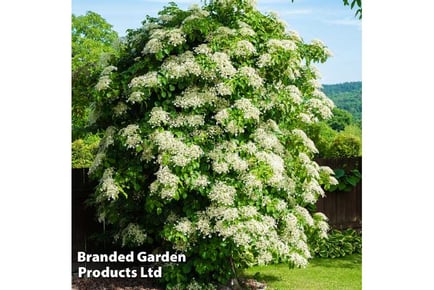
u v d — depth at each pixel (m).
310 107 6.75
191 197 6.33
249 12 6.60
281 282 7.19
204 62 5.96
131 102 6.45
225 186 5.95
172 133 6.06
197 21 6.10
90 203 7.39
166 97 6.33
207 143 6.15
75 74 7.40
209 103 6.03
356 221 9.91
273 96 6.36
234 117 5.91
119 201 6.88
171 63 6.03
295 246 6.50
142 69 6.41
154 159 6.43
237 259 6.87
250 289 6.75
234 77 5.98
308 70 6.98
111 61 6.79
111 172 6.34
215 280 6.72
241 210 5.99
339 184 9.65
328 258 8.58
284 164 6.59
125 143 6.10
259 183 5.91
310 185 6.70
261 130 6.21
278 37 6.51
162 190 5.89
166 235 6.20
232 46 6.05
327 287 7.00
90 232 7.78
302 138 6.66
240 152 6.07
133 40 6.74
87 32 12.55
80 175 7.75
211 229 6.07
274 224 6.30
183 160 5.82
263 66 6.25
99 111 6.62
